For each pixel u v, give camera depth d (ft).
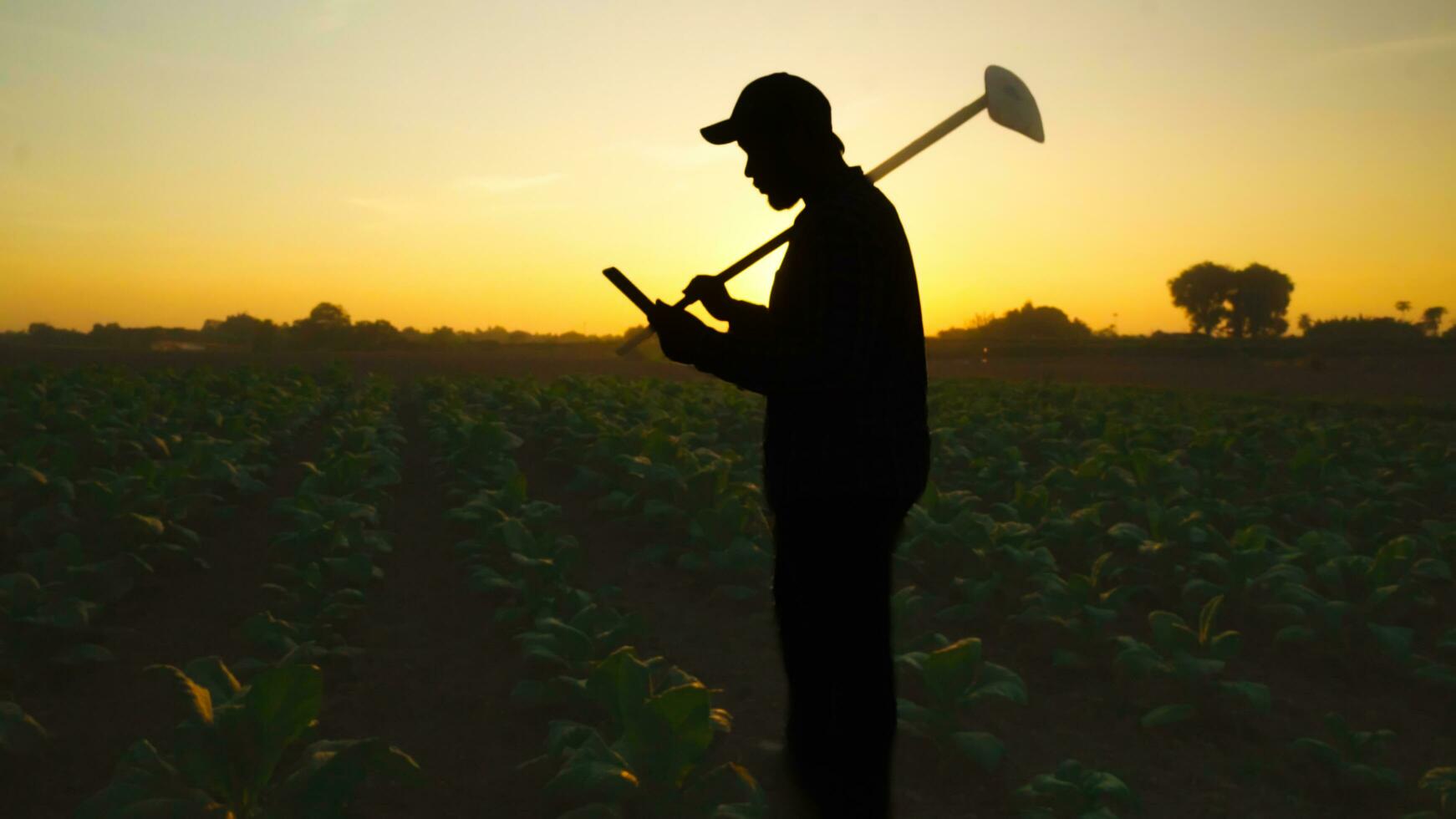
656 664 10.96
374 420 34.09
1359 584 16.53
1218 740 11.73
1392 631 13.87
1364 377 102.01
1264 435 38.27
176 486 19.54
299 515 16.99
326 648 13.19
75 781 9.57
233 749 7.91
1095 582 15.35
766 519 18.62
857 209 6.69
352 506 17.97
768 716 11.71
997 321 358.64
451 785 9.79
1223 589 15.87
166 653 13.23
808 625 7.29
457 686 12.40
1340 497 25.55
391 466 24.16
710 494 19.80
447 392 46.29
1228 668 14.21
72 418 27.17
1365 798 10.30
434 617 15.20
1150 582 17.48
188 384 42.52
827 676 7.34
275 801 7.66
